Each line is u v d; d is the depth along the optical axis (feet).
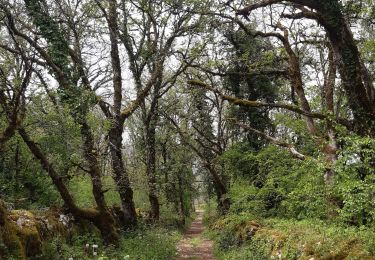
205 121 109.60
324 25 43.86
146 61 67.92
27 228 30.60
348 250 26.21
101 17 58.65
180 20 63.67
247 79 84.69
